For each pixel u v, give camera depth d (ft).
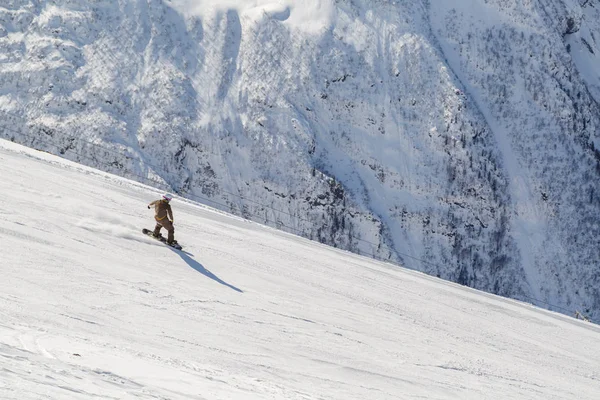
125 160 433.89
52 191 92.68
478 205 466.70
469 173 474.90
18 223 68.08
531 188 482.69
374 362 57.21
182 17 519.60
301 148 459.73
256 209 437.17
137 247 75.92
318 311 71.46
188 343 46.65
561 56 544.62
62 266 57.72
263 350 50.96
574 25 584.81
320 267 102.53
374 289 97.45
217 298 64.18
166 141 447.01
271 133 463.83
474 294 132.05
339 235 428.15
